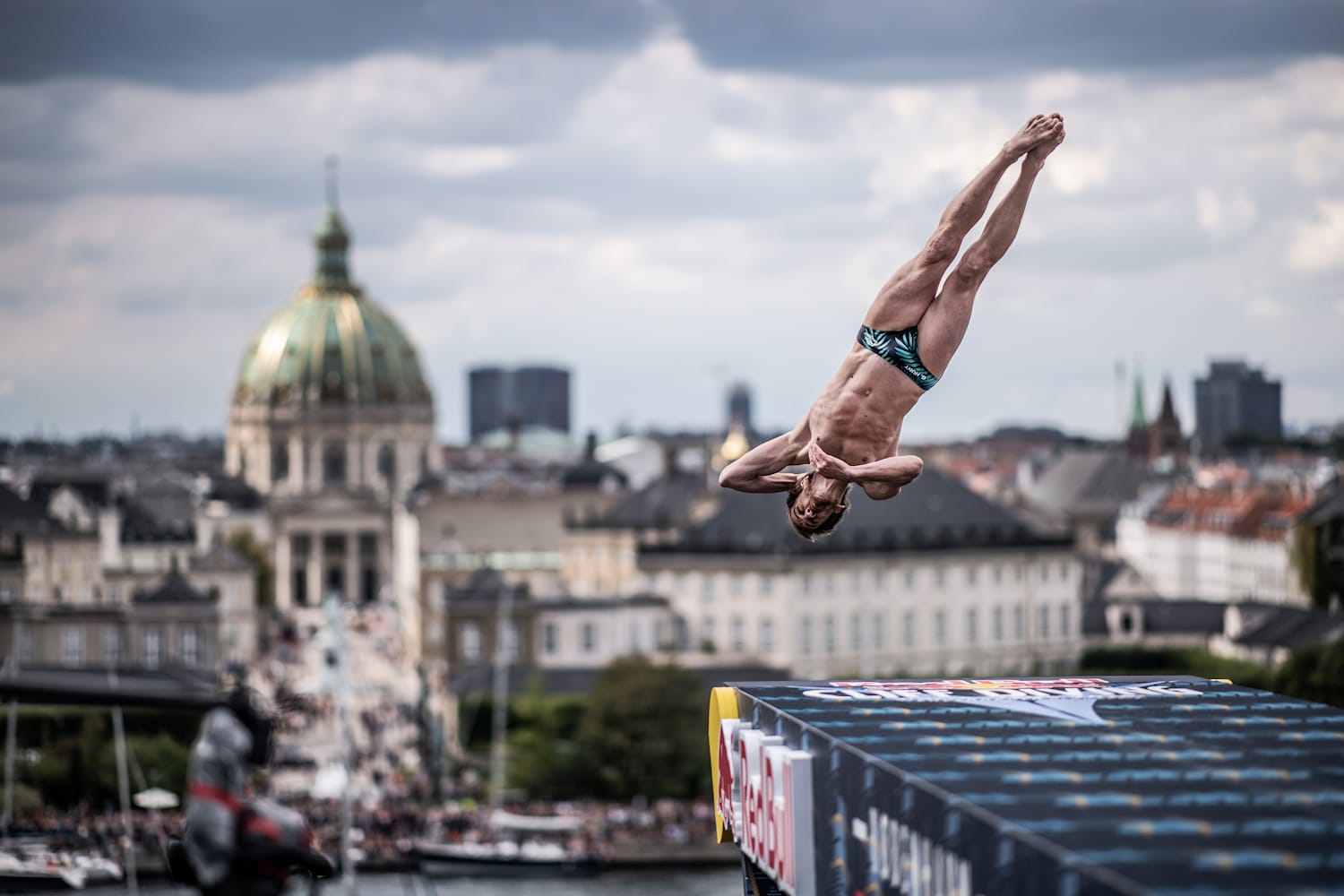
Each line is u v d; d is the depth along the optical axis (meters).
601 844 169.75
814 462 30.59
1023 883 25.16
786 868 33.22
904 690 38.03
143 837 145.88
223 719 23.06
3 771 156.25
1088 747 31.00
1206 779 28.66
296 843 23.25
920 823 28.33
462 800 194.38
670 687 198.75
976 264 30.42
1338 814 26.48
